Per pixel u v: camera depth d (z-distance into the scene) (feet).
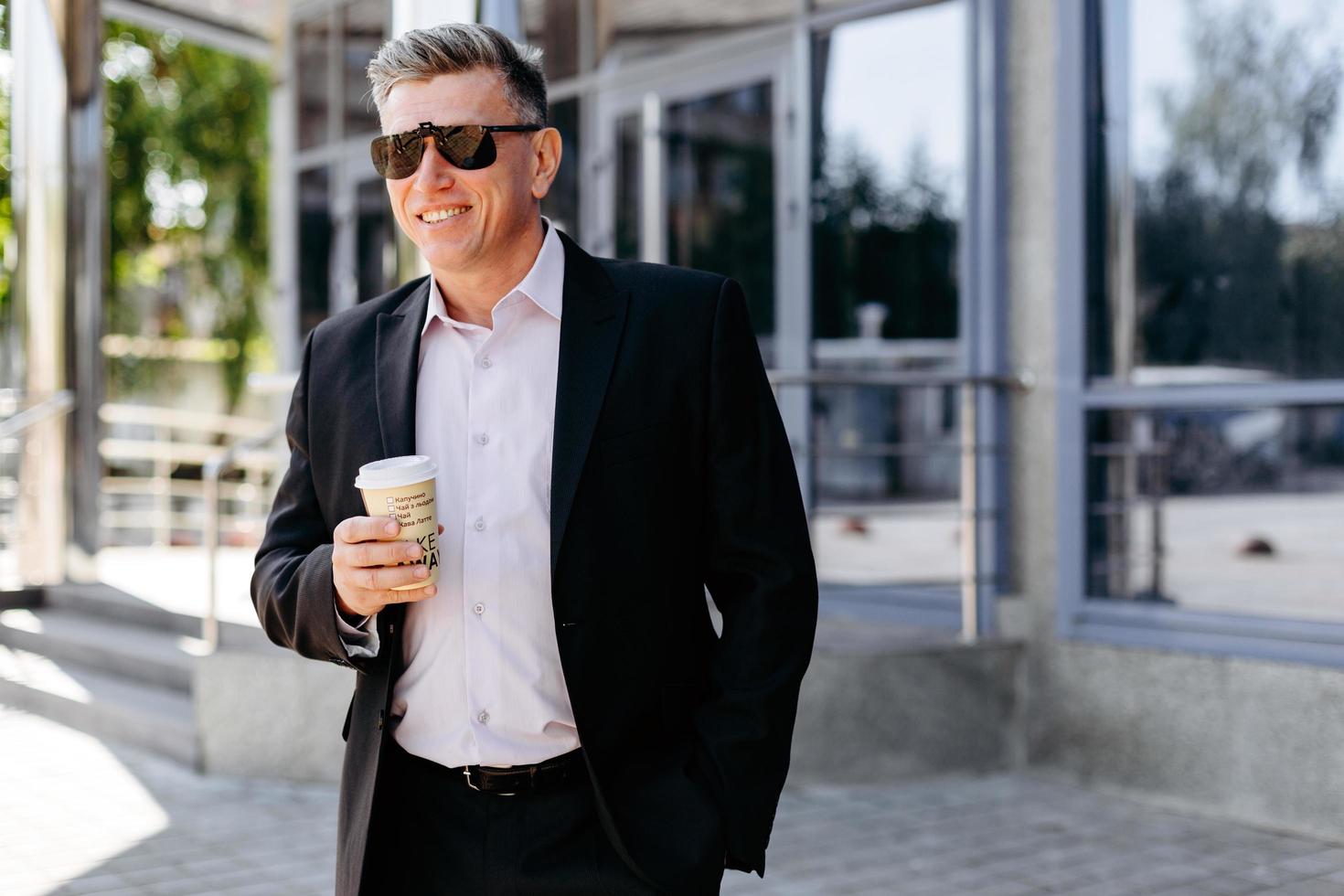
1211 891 13.07
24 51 27.37
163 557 31.60
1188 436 18.35
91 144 27.58
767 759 6.07
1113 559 17.43
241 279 61.16
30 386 27.27
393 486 5.54
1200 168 17.43
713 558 6.34
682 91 23.81
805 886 13.34
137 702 20.18
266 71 60.80
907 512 18.69
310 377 6.64
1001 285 17.93
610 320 6.24
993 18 17.89
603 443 6.04
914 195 21.13
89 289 27.30
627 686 6.02
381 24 29.48
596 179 25.11
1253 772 15.25
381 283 29.94
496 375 6.27
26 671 22.66
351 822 6.19
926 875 13.64
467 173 5.98
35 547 27.04
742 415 6.24
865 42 21.53
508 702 6.07
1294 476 19.24
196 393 56.65
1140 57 17.52
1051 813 15.75
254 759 17.92
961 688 17.24
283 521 6.64
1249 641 15.51
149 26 31.45
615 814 5.98
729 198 23.24
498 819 6.13
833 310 22.02
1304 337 17.07
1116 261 17.35
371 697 6.23
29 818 16.14
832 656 16.76
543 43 25.54
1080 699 16.94
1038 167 17.65
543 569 6.07
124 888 13.67
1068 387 17.21
